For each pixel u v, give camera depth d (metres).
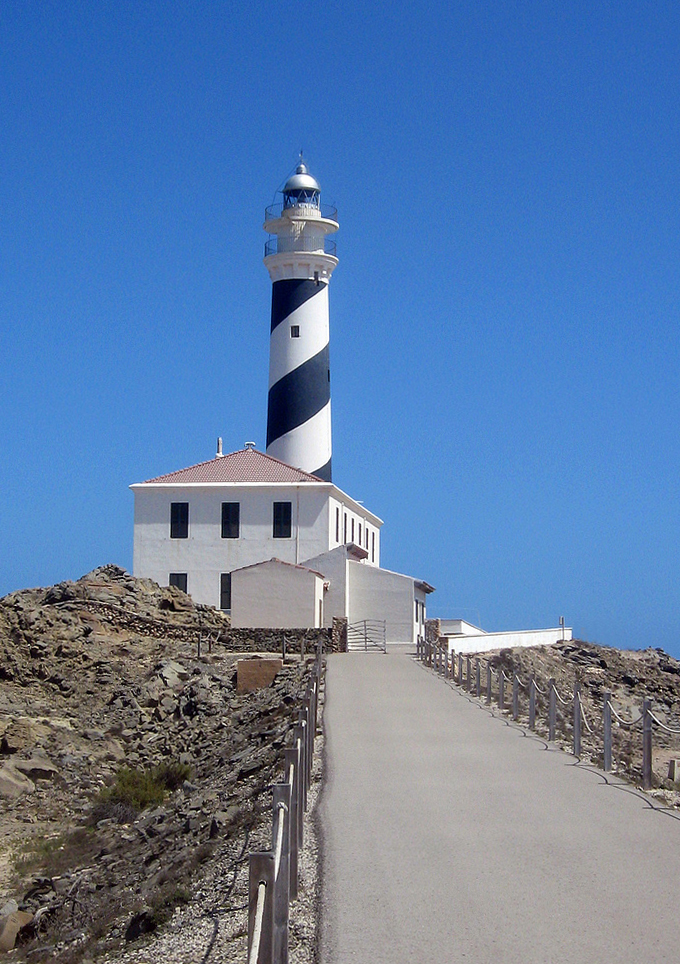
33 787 31.12
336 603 58.34
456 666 45.91
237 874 14.95
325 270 69.31
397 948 10.71
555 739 26.03
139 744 35.81
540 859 14.05
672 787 20.69
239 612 51.41
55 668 40.91
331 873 13.43
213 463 65.38
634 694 61.72
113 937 15.61
